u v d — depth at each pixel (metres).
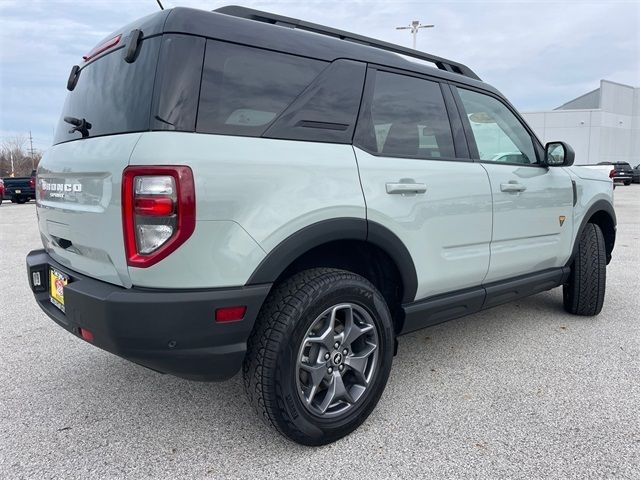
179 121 1.87
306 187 2.10
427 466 2.09
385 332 2.42
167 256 1.82
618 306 4.49
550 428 2.38
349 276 2.26
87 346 3.56
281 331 2.04
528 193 3.29
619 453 2.17
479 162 3.02
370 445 2.26
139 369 3.14
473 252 2.93
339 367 2.28
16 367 3.18
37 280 2.64
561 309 4.41
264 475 2.05
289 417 2.09
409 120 2.67
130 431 2.40
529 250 3.38
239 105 2.03
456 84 3.02
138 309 1.82
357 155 2.35
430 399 2.70
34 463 2.14
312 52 2.31
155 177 1.80
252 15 2.31
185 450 2.23
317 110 2.26
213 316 1.90
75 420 2.50
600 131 36.59
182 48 1.93
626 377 2.95
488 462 2.11
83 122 2.32
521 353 3.36
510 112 3.44
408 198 2.50
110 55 2.29
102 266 2.05
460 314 2.97
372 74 2.52
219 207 1.87
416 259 2.58
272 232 1.99
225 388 2.87
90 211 2.04
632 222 11.20
